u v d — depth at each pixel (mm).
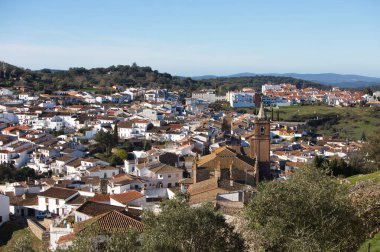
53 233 70062
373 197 54094
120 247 39344
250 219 49125
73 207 93000
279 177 121500
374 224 52375
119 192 102062
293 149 196875
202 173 99312
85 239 42031
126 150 181750
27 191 117688
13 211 105812
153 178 113000
